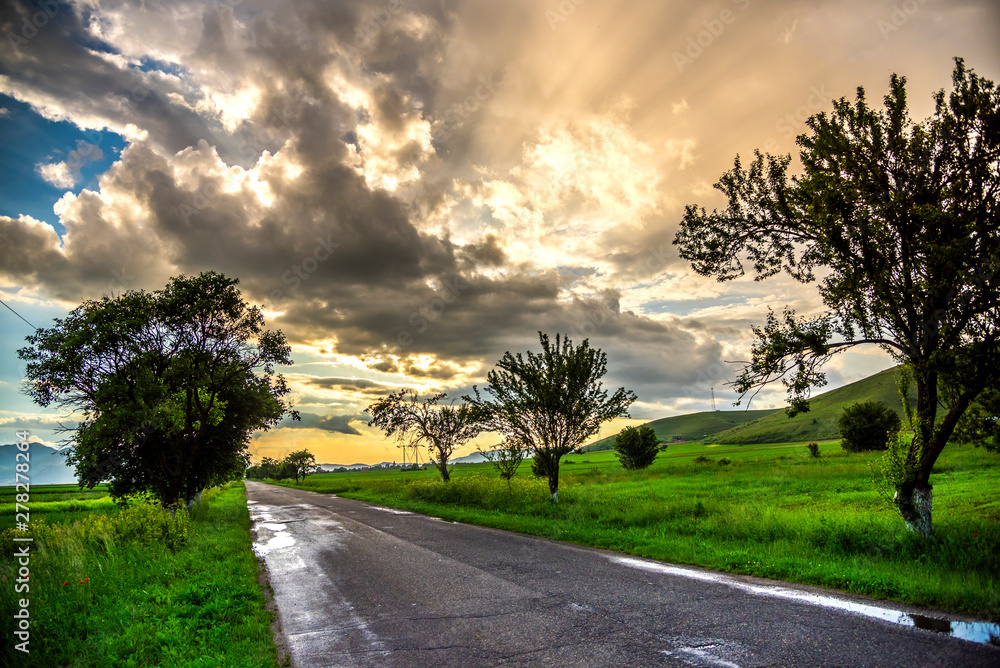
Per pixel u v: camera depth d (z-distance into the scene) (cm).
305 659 580
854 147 1048
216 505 3547
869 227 993
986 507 1309
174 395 2047
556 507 1959
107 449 2078
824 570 851
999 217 921
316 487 7175
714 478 3309
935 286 926
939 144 989
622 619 677
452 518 2112
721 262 1293
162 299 2067
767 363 1126
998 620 600
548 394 2069
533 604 771
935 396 989
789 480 2762
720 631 612
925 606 669
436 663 554
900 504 1003
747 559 981
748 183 1234
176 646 598
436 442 3806
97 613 745
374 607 798
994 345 903
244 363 2277
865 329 1056
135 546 1191
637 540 1265
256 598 848
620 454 5516
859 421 4931
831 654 525
